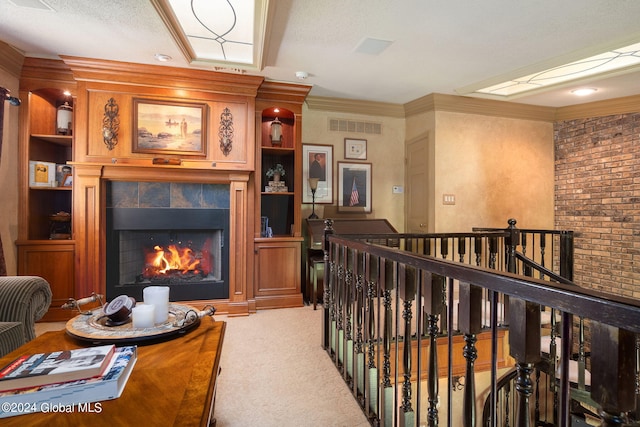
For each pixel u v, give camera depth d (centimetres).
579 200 482
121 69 333
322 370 243
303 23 262
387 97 458
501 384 305
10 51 303
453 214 455
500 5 237
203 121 359
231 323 342
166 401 108
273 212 446
